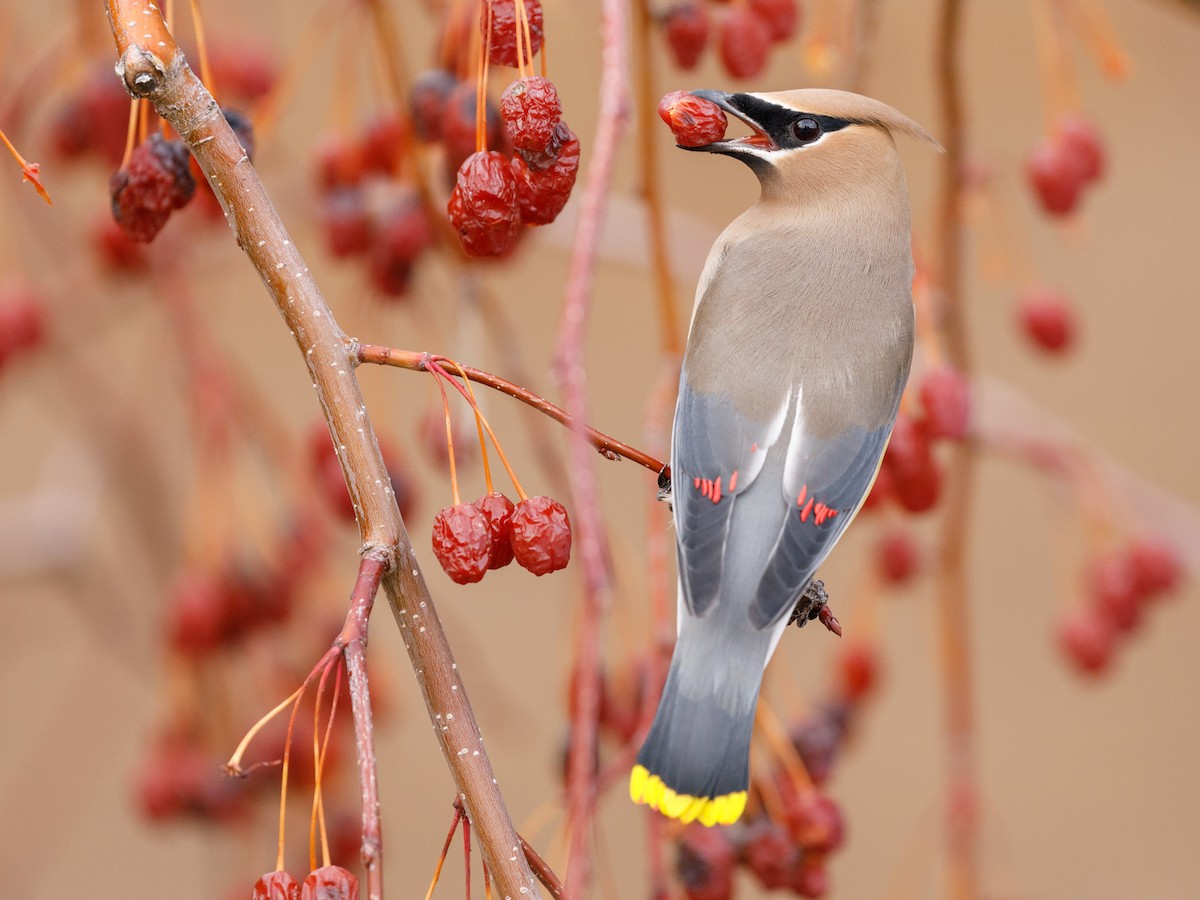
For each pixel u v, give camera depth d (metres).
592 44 12.99
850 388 7.99
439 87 7.63
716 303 8.31
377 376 9.27
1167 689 16.47
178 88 5.98
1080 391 16.59
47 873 14.39
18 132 9.27
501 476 15.20
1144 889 15.44
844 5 9.20
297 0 13.68
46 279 11.75
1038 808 15.84
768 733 8.31
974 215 9.98
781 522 7.54
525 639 15.78
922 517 8.84
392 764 14.80
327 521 10.09
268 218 6.00
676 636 7.79
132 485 11.65
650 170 8.13
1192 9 10.59
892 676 16.44
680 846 8.23
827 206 8.55
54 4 11.02
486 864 5.72
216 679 9.96
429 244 9.14
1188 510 11.18
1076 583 11.27
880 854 15.65
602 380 16.02
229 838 10.37
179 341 10.28
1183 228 16.64
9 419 15.90
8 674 14.70
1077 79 16.20
